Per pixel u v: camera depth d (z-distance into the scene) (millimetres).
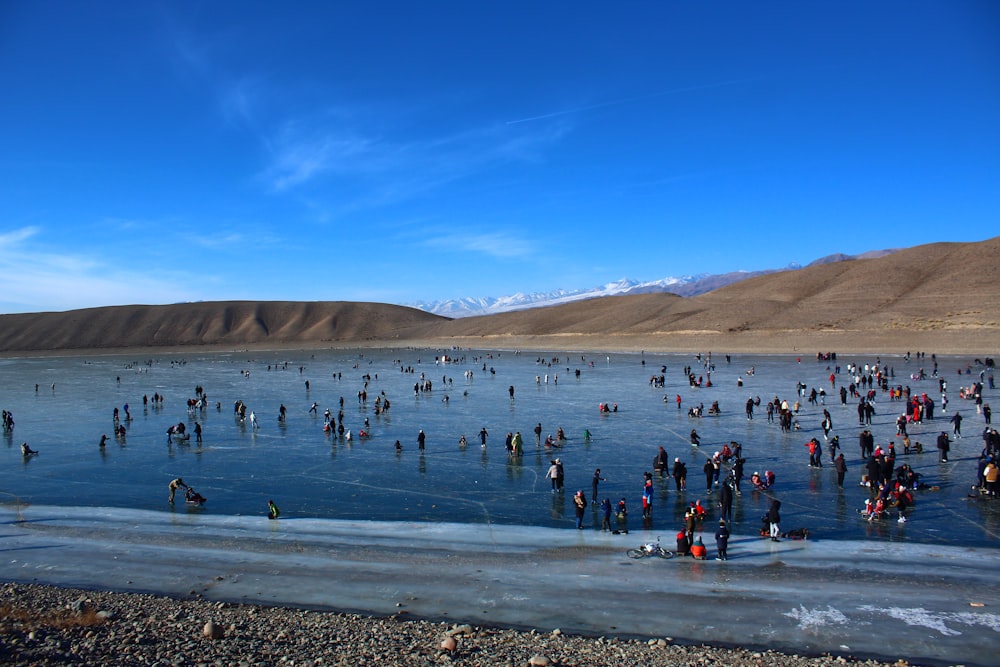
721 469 27859
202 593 15969
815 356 89500
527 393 58625
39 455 34594
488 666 11273
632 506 23125
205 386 73375
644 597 15180
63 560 18625
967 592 15016
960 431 33094
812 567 16750
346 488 26484
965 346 85688
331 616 14117
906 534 19062
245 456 33375
